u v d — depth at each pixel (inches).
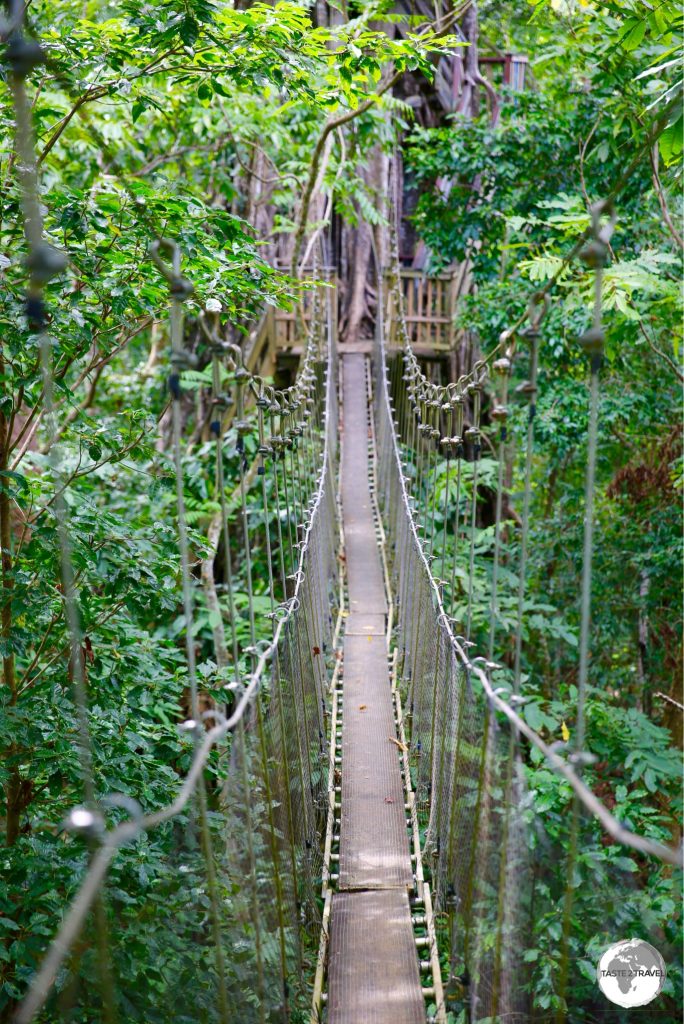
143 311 131.1
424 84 426.3
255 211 338.3
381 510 302.5
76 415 129.1
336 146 298.4
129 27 117.9
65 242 119.0
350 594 242.2
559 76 274.8
